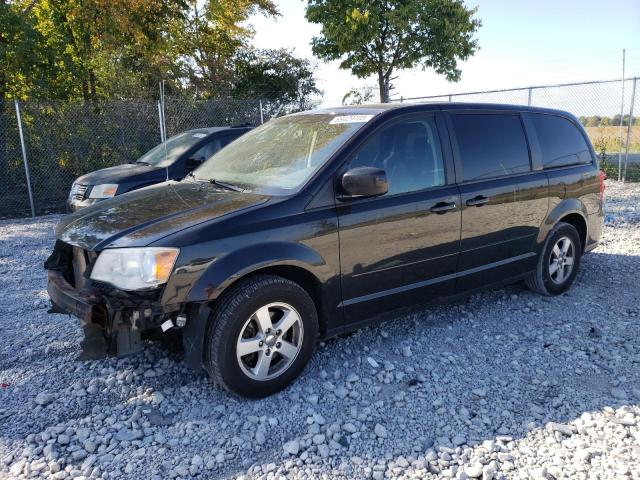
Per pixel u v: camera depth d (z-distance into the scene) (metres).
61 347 4.06
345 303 3.58
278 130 4.35
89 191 7.87
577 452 2.70
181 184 4.12
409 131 3.95
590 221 5.31
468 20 16.48
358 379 3.52
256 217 3.21
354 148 3.62
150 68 19.25
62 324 4.54
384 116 3.84
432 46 16.20
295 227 3.29
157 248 2.94
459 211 4.05
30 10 16.33
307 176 3.51
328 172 3.49
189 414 3.13
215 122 14.84
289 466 2.66
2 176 12.27
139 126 13.77
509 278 4.63
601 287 5.30
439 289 4.09
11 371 3.68
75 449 2.81
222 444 2.85
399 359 3.82
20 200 12.23
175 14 18.61
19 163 12.38
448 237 4.02
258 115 15.56
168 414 3.14
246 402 3.25
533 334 4.21
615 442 2.79
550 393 3.32
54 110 12.75
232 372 3.12
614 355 3.80
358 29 15.96
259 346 3.22
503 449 2.76
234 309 3.07
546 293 5.00
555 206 4.86
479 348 3.99
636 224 8.10
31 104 12.44
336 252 3.45
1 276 6.17
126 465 2.70
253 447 2.83
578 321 4.46
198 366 3.08
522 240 4.62
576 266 5.18
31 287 5.71
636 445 2.76
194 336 3.06
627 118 12.64
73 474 2.62
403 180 3.82
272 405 3.22
